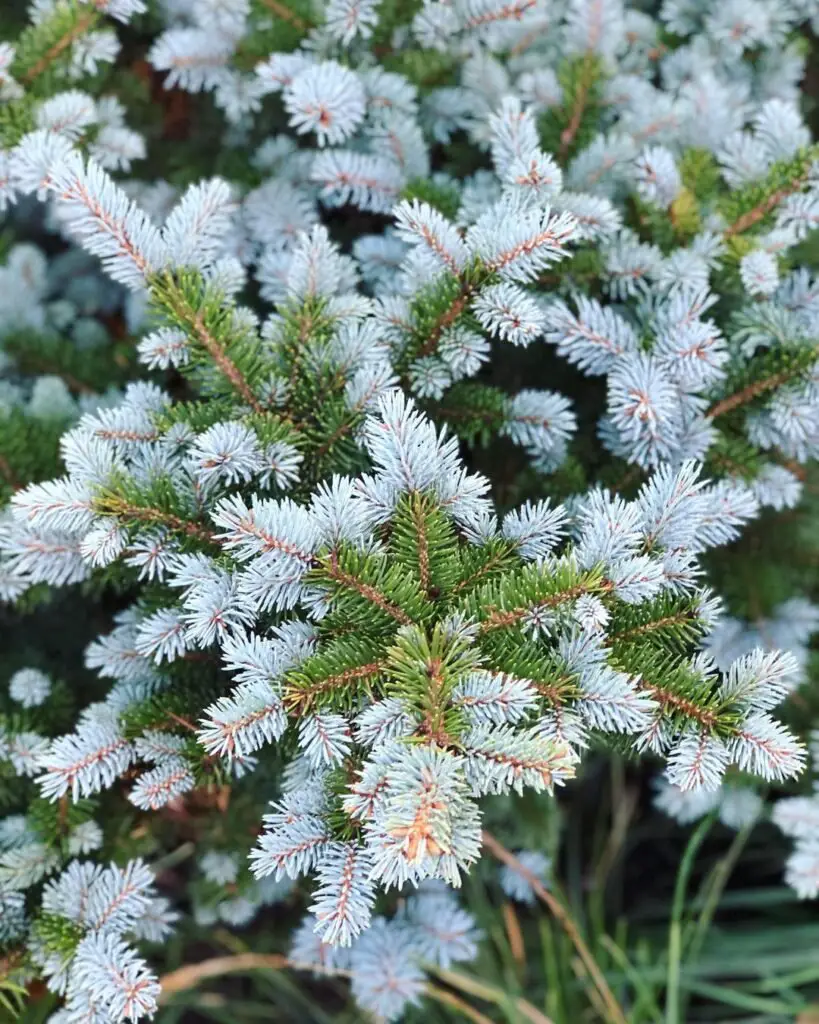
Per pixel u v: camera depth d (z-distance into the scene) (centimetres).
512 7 66
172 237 59
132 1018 54
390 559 54
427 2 66
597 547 53
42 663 69
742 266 61
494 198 66
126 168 67
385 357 58
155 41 71
